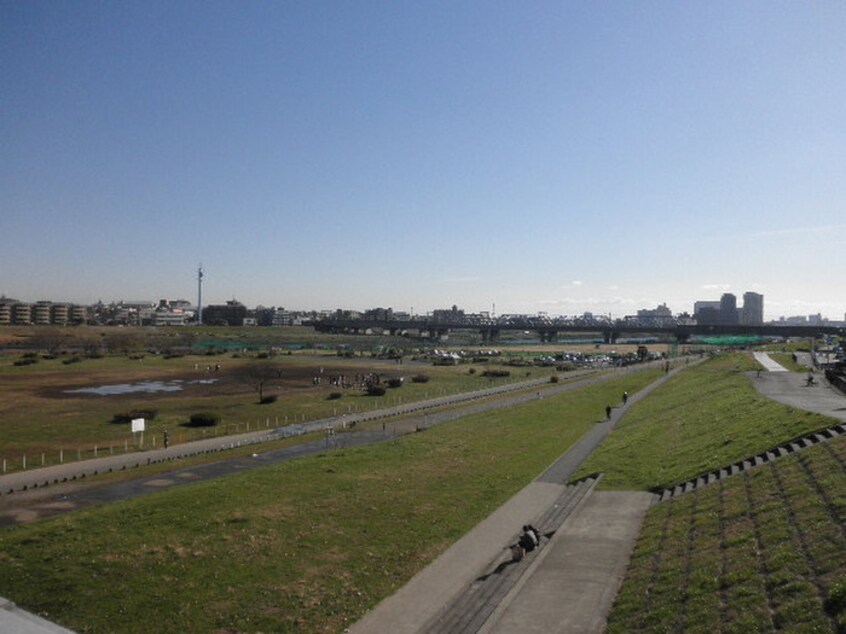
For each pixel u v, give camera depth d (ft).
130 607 83.92
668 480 128.67
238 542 107.55
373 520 120.37
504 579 89.20
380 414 270.67
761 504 91.61
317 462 167.73
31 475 160.76
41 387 347.97
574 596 80.74
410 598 86.12
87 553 101.96
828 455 99.04
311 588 90.07
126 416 252.01
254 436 220.64
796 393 189.26
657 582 79.56
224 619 80.84
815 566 67.41
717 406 194.80
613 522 110.01
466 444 194.39
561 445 194.29
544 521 118.21
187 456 185.88
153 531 112.27
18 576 93.04
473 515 123.85
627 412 260.62
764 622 61.05
